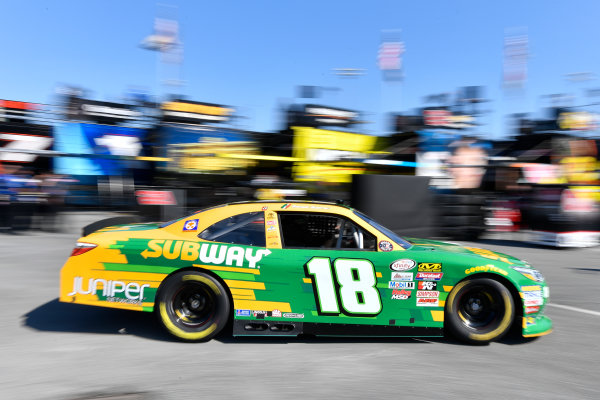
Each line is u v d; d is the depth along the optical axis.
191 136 10.01
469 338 3.70
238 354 3.37
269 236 3.71
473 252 3.96
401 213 8.35
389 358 3.37
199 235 3.70
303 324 3.62
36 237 9.01
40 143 10.78
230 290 3.58
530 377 3.07
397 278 3.66
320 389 2.79
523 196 10.59
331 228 3.78
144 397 2.62
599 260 8.18
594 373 3.17
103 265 3.61
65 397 2.60
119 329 3.87
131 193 10.73
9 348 3.38
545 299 3.85
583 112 10.44
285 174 10.43
